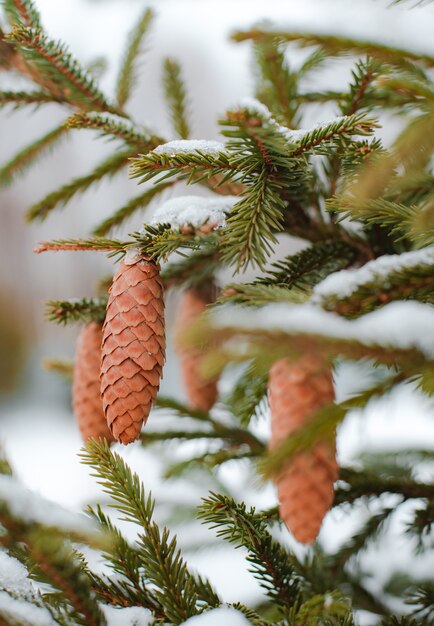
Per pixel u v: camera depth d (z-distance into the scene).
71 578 0.84
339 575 1.08
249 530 0.93
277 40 0.86
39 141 1.17
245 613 0.92
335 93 1.07
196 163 0.90
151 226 0.93
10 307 4.63
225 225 0.93
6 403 4.16
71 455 3.17
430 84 0.89
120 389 0.91
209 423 1.18
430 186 0.92
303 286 0.97
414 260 0.85
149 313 0.92
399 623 0.96
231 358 0.77
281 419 0.93
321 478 0.92
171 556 0.92
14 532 0.82
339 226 1.02
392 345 0.79
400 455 1.22
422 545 1.09
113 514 1.49
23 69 1.12
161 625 0.90
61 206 1.13
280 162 0.91
